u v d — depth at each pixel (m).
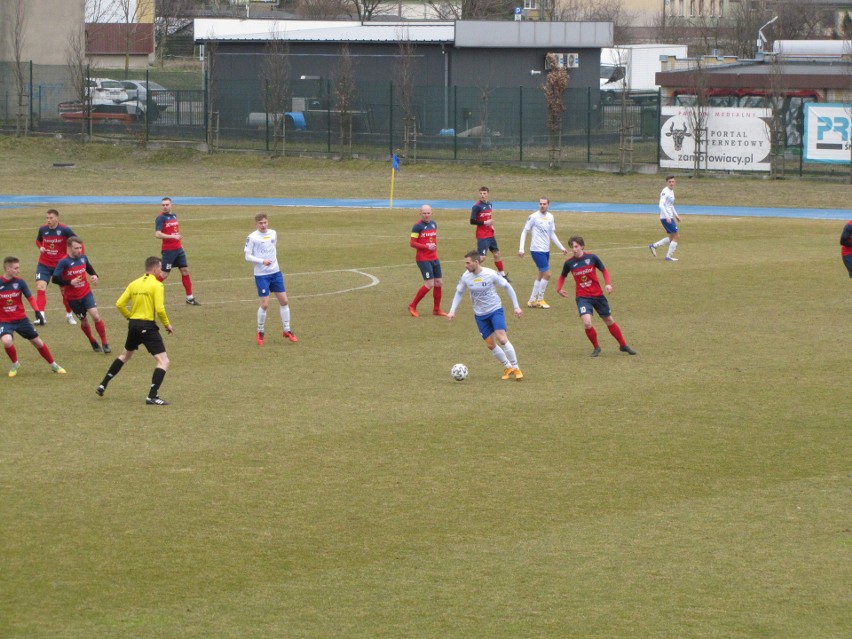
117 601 27.02
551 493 34.88
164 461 38.00
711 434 41.38
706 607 26.75
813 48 197.62
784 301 71.94
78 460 38.06
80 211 130.88
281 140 187.88
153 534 31.33
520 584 28.05
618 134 179.00
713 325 63.66
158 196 150.50
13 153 180.00
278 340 59.97
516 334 61.84
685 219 128.12
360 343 59.00
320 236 108.81
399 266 88.69
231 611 26.47
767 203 143.12
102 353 56.66
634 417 43.81
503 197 150.50
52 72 196.25
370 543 30.72
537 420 43.38
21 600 27.05
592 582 28.19
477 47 191.62
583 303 55.31
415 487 35.38
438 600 27.11
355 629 25.53
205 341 59.69
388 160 179.38
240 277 83.19
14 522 32.22
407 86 176.25
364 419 43.50
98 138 189.12
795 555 29.89
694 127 164.50
